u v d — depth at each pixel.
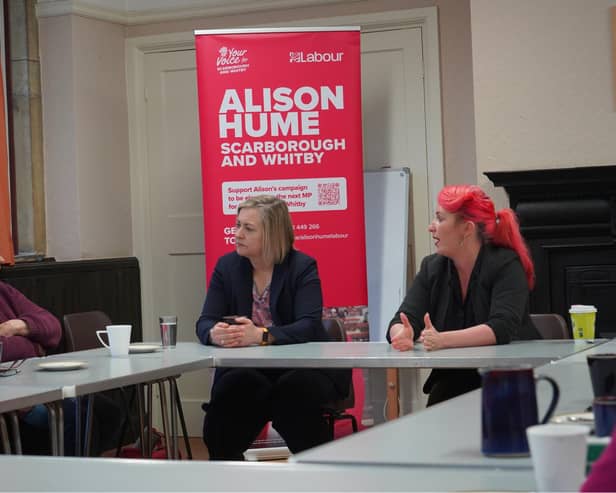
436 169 5.61
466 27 5.55
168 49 6.04
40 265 5.22
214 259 5.03
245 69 4.99
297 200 4.99
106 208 5.90
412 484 1.37
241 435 3.66
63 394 2.60
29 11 5.64
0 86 5.15
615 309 4.77
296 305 3.73
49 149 5.73
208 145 5.03
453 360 2.99
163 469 1.58
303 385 3.59
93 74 5.82
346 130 4.98
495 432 1.47
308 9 5.79
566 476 1.22
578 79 4.74
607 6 4.69
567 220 4.73
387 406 5.49
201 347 3.63
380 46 5.71
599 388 1.83
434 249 5.65
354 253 5.00
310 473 1.47
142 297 6.11
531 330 3.53
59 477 1.54
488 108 4.85
